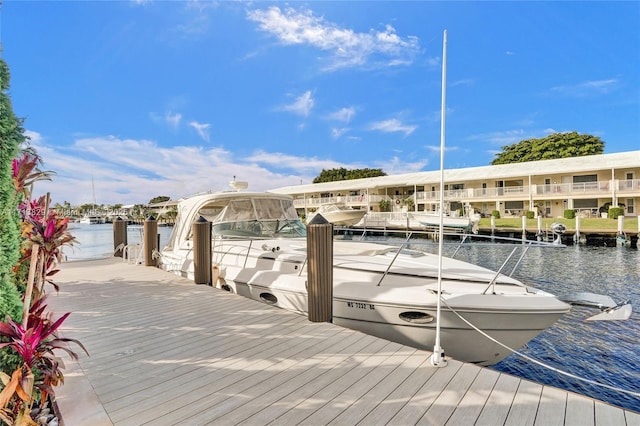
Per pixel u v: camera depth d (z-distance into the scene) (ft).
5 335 6.14
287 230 24.58
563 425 7.13
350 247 20.12
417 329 13.15
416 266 15.56
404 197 125.18
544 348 21.54
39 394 6.88
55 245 8.59
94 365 10.23
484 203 105.09
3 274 6.47
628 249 64.44
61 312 15.88
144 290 20.42
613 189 80.79
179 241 26.78
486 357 13.19
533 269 47.03
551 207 93.86
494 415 7.50
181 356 10.87
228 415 7.58
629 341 22.38
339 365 10.11
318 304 13.97
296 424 7.24
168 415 7.59
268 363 10.29
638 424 7.13
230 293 19.56
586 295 12.64
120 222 39.04
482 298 12.30
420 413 7.61
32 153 8.14
